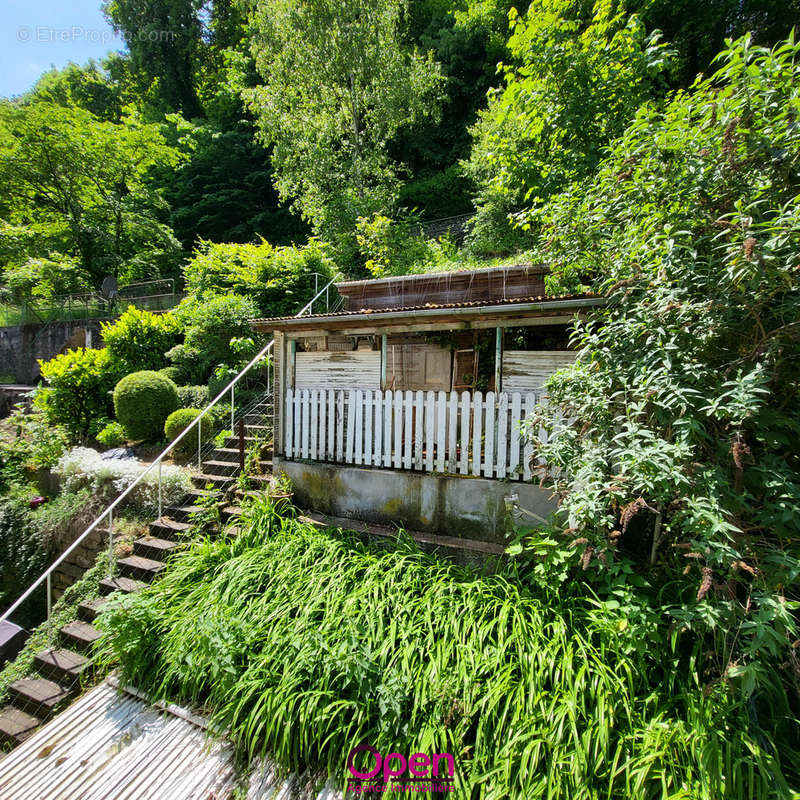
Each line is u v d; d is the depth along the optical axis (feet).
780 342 7.69
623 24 25.53
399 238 38.81
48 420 29.04
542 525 11.17
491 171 42.16
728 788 6.43
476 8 61.98
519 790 7.08
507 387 13.83
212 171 70.90
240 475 17.94
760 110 8.29
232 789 8.32
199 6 85.66
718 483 7.39
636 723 7.55
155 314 37.14
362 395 15.40
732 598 7.23
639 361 8.75
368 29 46.52
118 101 84.94
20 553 20.13
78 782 8.66
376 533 14.01
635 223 10.86
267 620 10.63
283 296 33.99
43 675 12.16
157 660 10.83
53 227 59.57
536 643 8.64
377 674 8.87
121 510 18.37
